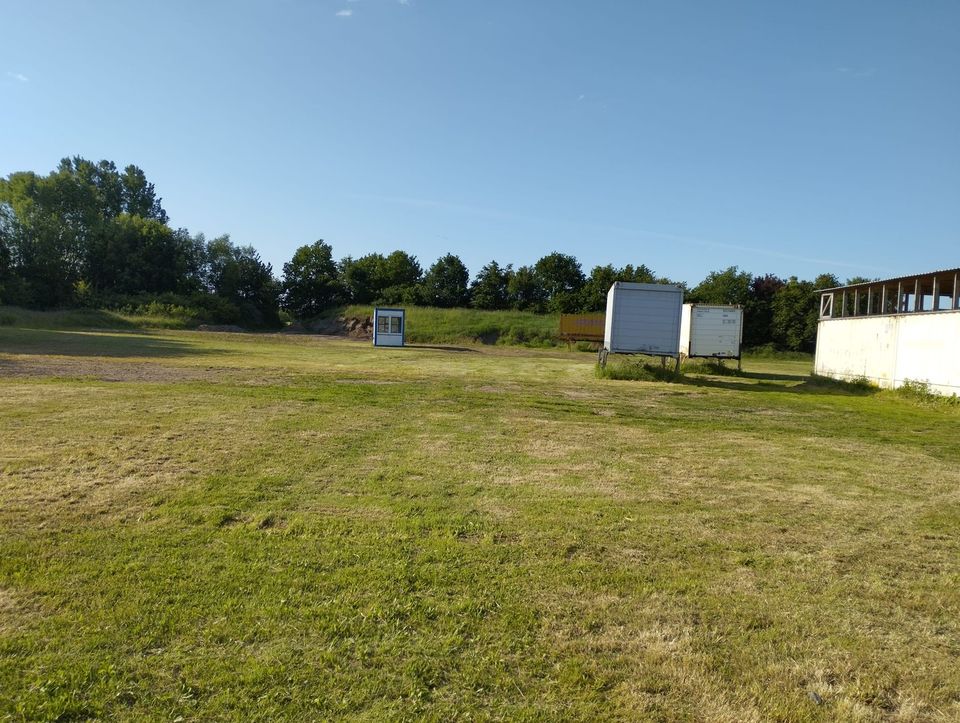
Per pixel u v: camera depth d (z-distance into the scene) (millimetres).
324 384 16250
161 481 6203
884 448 9844
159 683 2838
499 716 2688
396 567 4234
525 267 76125
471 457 7984
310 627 3389
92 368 17625
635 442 9609
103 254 66312
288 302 77500
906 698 2939
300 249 78688
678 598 3922
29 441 7789
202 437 8477
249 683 2855
